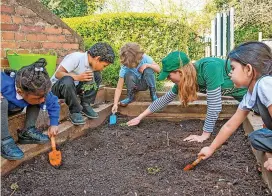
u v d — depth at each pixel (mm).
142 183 2422
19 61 3572
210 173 2623
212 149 2600
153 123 4207
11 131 2783
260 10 12664
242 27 12781
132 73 4320
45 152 2957
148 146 3307
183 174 2596
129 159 2965
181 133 3746
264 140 2363
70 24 7762
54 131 2844
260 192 2277
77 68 3482
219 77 3336
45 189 2305
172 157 2973
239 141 3422
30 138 2805
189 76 3262
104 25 7730
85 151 3154
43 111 3215
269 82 2102
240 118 2473
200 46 9258
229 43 6875
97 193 2258
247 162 2826
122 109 4434
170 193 2252
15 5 3846
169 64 3248
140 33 7844
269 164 2205
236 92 3615
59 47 4492
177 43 8031
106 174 2600
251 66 2152
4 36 3746
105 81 5250
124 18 7723
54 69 3861
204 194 2234
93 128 3863
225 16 7199
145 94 4598
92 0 11461
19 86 2441
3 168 2449
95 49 3406
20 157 2502
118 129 3908
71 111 3447
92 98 3717
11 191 2275
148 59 4414
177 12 10000
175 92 3699
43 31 4242
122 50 4102
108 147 3299
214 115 3385
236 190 2299
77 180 2471
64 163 2836
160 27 7887
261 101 2152
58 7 11266
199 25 10500
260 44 2199
